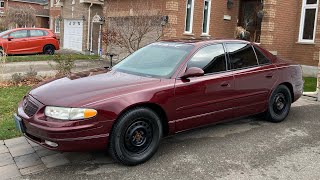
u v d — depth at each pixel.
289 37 14.16
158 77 4.80
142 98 4.36
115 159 4.33
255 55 5.98
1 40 18.48
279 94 6.34
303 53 13.97
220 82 5.21
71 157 4.68
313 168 4.44
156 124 4.57
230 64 5.49
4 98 7.96
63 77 5.07
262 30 13.61
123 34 15.65
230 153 4.89
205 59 5.21
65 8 25.41
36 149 4.95
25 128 4.30
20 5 40.12
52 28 32.50
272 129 6.02
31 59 16.92
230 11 15.86
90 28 22.59
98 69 5.53
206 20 15.17
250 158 4.72
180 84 4.75
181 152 4.89
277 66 6.22
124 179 4.07
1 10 39.78
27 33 19.47
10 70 13.30
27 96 4.61
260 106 5.97
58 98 4.15
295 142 5.39
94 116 4.02
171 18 14.03
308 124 6.39
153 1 14.91
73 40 24.55
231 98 5.40
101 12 22.83
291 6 13.95
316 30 13.41
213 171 4.31
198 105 4.97
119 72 5.13
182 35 14.42
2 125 5.84
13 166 4.41
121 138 4.24
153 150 4.58
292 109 7.53
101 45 19.41
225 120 5.49
